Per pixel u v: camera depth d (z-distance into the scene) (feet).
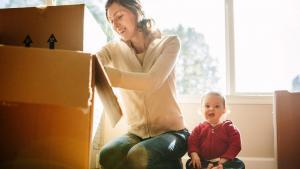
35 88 3.32
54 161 3.71
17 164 3.74
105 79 3.56
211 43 6.61
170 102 4.78
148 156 4.03
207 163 4.69
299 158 5.16
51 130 3.72
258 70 6.44
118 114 3.70
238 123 6.11
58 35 4.18
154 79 4.17
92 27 4.71
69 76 3.33
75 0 6.88
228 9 6.50
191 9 6.70
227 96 6.20
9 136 3.76
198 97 6.28
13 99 3.31
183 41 6.67
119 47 5.04
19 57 3.37
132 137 4.76
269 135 6.05
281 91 5.31
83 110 3.51
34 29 4.24
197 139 4.85
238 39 6.53
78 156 3.68
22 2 6.93
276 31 6.46
